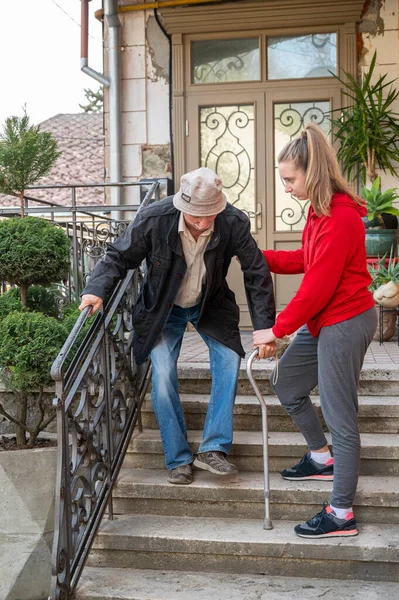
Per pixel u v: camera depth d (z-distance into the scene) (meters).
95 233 5.50
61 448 2.69
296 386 3.22
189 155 6.75
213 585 2.90
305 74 6.55
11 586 3.07
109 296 3.31
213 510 3.29
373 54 6.41
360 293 2.94
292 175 2.96
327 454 3.32
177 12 6.55
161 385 3.31
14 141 3.68
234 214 3.16
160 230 3.11
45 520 3.12
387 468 3.41
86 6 6.67
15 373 3.14
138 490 3.33
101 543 3.10
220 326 3.35
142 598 2.79
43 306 3.77
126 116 6.80
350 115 6.39
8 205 14.92
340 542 2.92
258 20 6.48
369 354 4.65
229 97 6.65
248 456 3.51
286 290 6.64
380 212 5.91
